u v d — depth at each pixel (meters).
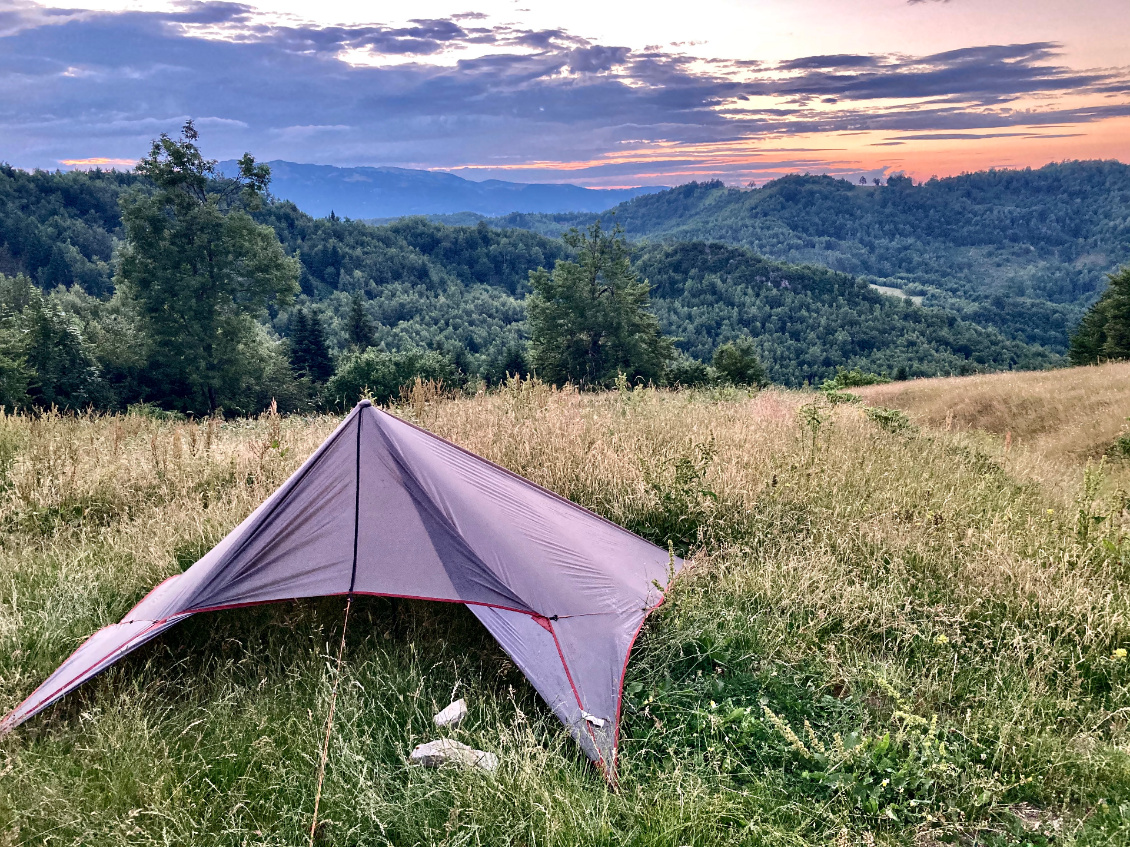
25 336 36.00
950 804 2.75
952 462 7.41
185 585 3.63
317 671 3.54
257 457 6.96
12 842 2.55
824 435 7.82
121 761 2.90
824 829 2.68
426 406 8.55
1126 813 2.69
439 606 4.05
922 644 3.90
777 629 3.98
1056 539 4.96
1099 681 3.61
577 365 48.59
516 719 3.05
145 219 40.25
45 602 4.24
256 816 2.68
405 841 2.58
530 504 4.36
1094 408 14.22
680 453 6.49
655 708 3.36
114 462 6.82
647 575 4.33
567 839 2.51
